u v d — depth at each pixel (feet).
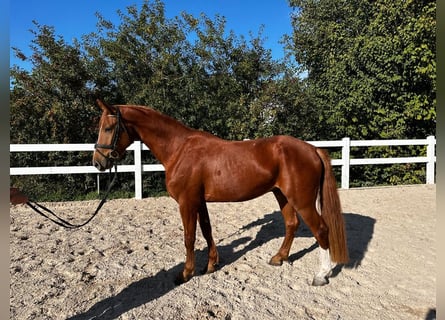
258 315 9.20
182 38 30.86
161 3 30.83
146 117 10.92
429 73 29.91
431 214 19.21
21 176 28.30
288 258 12.63
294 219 12.35
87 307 9.63
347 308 9.58
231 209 20.94
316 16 39.88
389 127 33.22
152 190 29.27
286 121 33.04
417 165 33.55
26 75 27.25
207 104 30.55
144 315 9.19
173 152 10.95
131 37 30.53
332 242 10.58
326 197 10.56
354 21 36.55
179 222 18.16
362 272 11.89
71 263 12.58
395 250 13.87
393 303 9.86
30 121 28.35
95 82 29.55
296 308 9.56
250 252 13.74
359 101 32.12
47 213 19.79
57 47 27.40
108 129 10.58
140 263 12.66
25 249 13.93
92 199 25.66
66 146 22.40
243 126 30.68
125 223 17.87
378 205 21.44
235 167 10.47
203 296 10.23
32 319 8.98
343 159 26.61
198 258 13.26
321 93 35.96
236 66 33.45
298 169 10.21
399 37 30.53
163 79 29.53
